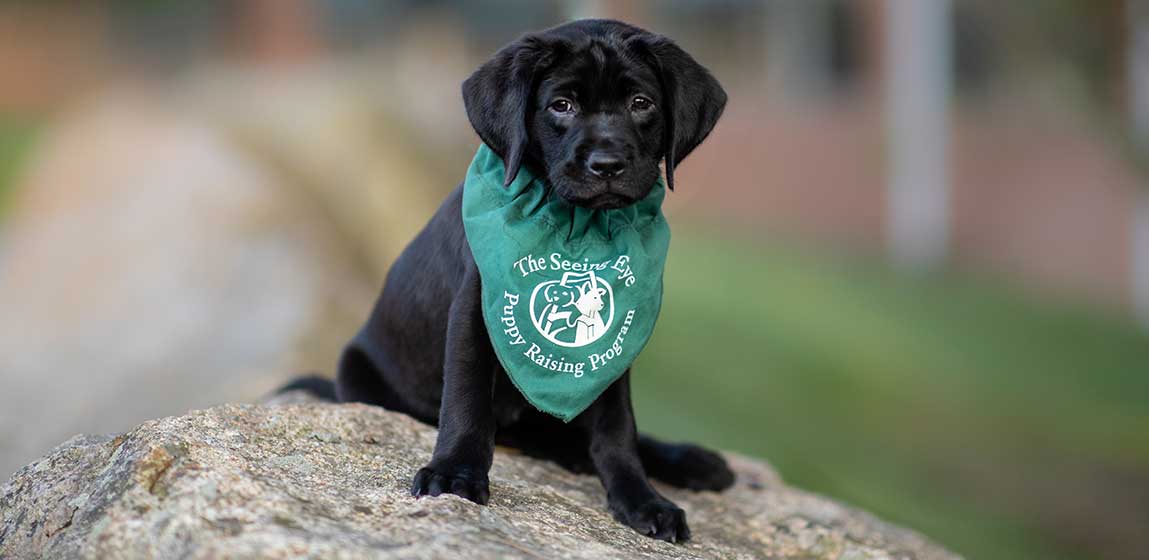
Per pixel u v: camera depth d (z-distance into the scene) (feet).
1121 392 42.60
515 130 13.52
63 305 35.40
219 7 88.38
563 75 13.85
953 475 34.81
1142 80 39.78
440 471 12.23
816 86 76.02
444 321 14.71
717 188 72.74
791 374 41.88
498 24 67.15
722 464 16.12
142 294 34.53
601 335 13.32
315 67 67.41
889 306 51.65
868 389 41.57
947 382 42.75
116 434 12.98
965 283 57.88
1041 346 47.75
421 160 44.75
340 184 43.57
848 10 73.82
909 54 62.28
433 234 15.17
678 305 47.60
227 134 56.54
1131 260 55.88
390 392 16.12
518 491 13.24
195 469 10.92
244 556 9.54
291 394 17.63
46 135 90.74
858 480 33.42
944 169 62.59
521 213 13.48
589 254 13.42
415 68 51.49
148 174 52.13
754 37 77.92
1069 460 35.91
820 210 69.92
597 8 61.87
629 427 13.93
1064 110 48.62
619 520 13.30
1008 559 29.71
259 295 31.76
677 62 14.33
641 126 14.11
